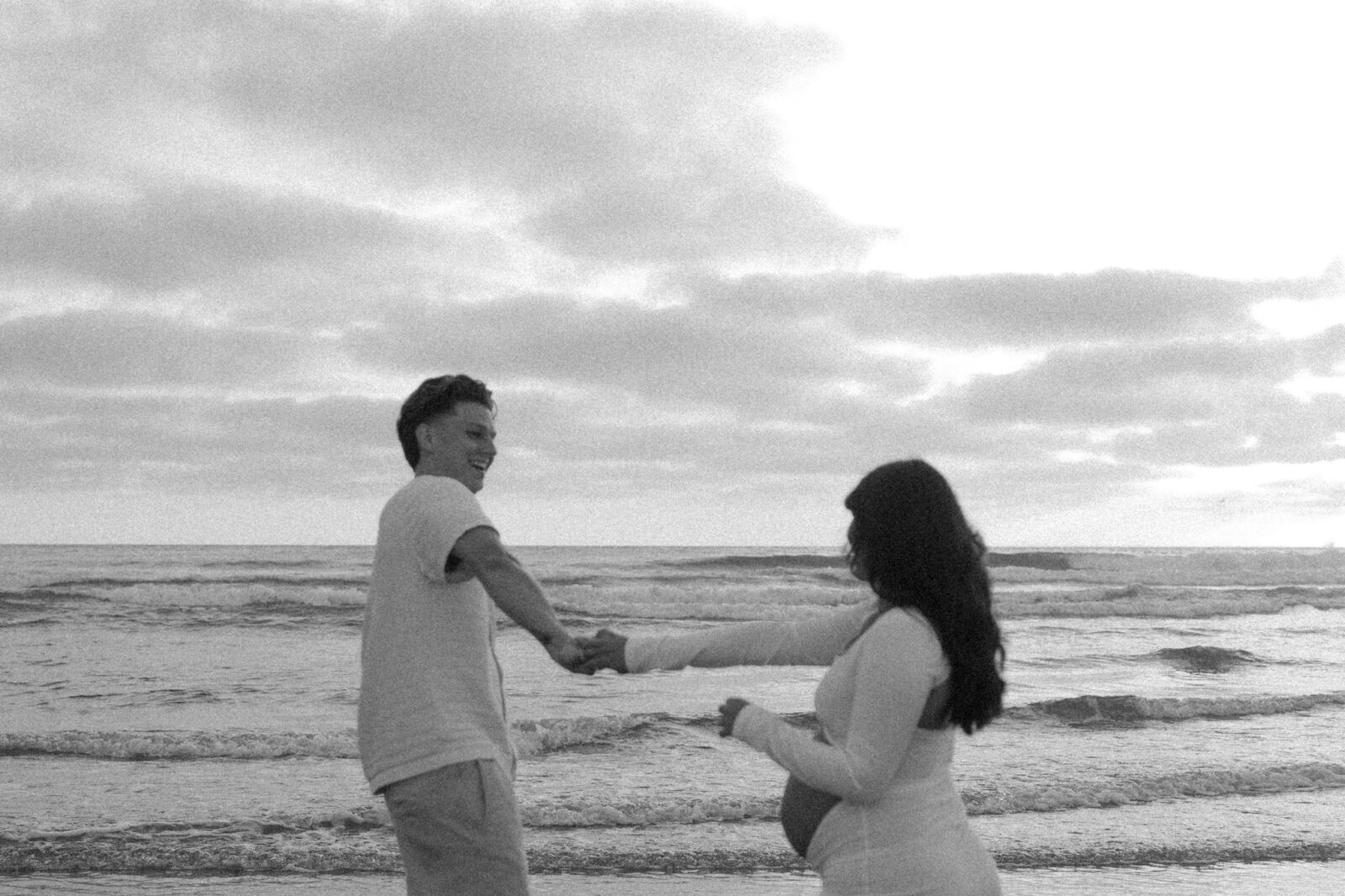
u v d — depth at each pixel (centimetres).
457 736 332
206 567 5059
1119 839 821
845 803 287
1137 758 1107
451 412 360
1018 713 1343
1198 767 1066
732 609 2900
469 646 339
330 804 874
